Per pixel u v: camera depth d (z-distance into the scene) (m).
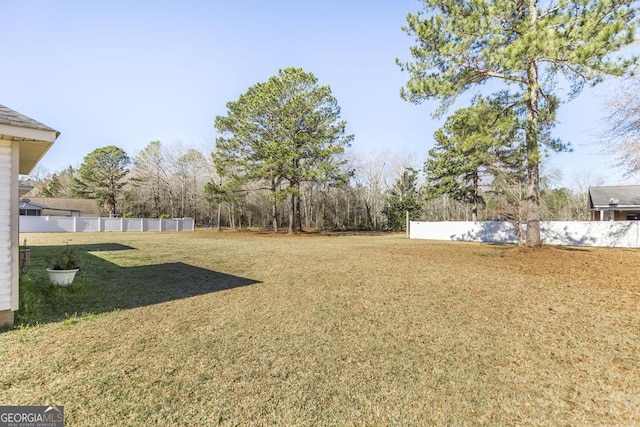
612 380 2.54
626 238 13.77
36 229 23.62
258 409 2.12
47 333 3.50
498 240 17.34
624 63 7.47
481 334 3.54
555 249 10.30
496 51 8.51
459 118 10.79
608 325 3.82
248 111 21.61
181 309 4.47
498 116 10.44
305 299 5.04
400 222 31.84
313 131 21.70
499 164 12.65
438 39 9.59
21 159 5.25
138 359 2.86
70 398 2.22
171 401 2.20
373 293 5.43
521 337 3.46
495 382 2.50
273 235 23.47
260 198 33.56
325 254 10.98
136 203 36.56
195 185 37.00
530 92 9.71
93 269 7.54
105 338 3.36
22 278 5.88
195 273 7.23
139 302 4.82
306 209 34.59
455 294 5.35
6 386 2.37
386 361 2.87
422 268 7.95
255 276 6.92
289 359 2.89
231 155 22.78
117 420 1.99
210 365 2.76
